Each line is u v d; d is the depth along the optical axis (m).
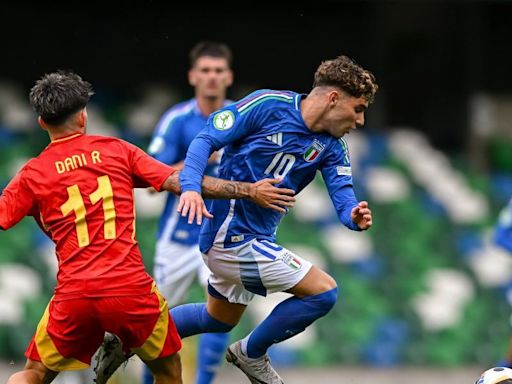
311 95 20.11
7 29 57.12
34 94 19.48
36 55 57.56
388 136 59.91
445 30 63.81
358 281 49.25
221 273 21.14
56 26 57.81
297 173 20.42
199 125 29.00
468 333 48.44
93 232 18.98
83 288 18.86
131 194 19.50
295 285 20.61
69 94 19.39
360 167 56.03
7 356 41.25
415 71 63.81
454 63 63.94
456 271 51.31
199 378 27.81
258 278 20.73
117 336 19.95
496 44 65.44
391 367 46.44
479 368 47.16
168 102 57.88
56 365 19.64
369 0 56.94
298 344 45.62
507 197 56.88
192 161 19.58
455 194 55.53
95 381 21.61
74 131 19.58
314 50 61.84
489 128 64.31
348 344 46.41
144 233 46.38
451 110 64.06
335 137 20.34
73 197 19.03
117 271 18.94
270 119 20.05
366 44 62.75
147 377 26.67
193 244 29.03
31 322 41.88
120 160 19.45
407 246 51.81
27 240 45.03
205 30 59.88
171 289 29.33
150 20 58.75
